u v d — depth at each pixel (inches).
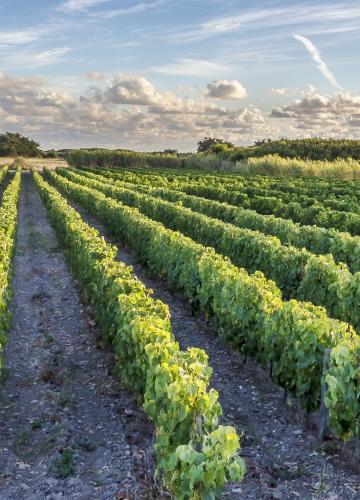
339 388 243.1
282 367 296.4
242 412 300.0
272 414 297.1
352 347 249.8
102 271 406.9
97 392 322.7
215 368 361.7
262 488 227.6
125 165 3201.3
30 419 288.4
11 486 230.1
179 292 510.9
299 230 603.5
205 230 647.8
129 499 217.3
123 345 305.7
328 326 275.1
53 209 916.6
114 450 256.7
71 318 462.3
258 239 520.1
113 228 826.8
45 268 650.8
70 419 288.8
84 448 259.8
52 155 5502.0
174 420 205.5
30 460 249.1
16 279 597.3
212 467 171.0
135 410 298.2
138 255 658.8
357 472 242.4
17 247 783.1
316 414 282.7
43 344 395.9
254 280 355.6
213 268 405.4
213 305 390.3
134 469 238.2
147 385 243.1
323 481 234.4
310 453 258.1
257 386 332.8
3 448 258.8
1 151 5187.0
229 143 3307.1
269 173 2021.4
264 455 253.6
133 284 358.9
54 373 347.6
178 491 192.1
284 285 462.9
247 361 363.9
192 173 2217.0
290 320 294.2
